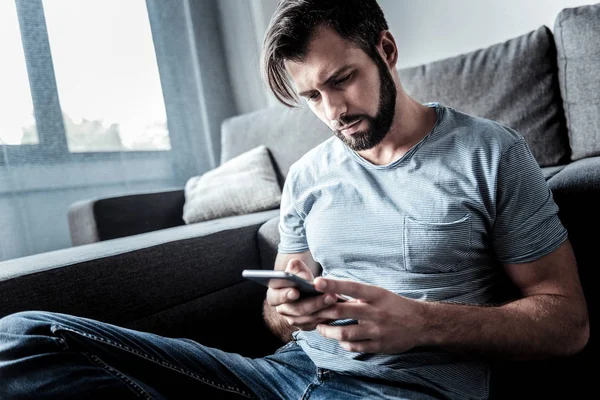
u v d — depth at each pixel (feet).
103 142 6.59
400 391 2.16
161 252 3.65
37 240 5.85
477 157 2.38
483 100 4.50
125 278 3.40
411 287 2.44
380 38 2.51
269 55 2.54
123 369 2.28
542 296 2.23
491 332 2.09
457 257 2.37
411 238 2.42
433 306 2.11
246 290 4.30
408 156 2.53
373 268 2.58
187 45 7.80
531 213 2.30
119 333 2.29
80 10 6.47
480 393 2.17
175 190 6.41
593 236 2.92
